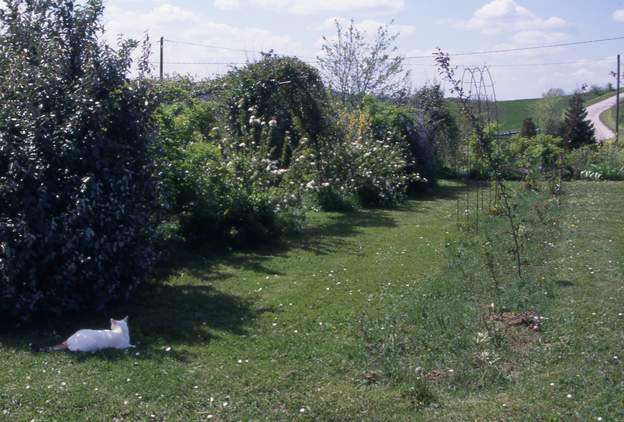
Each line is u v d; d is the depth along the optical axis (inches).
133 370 228.8
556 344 251.0
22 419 192.1
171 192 407.8
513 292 319.0
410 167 773.9
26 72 288.7
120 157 300.2
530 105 2282.2
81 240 275.9
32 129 275.4
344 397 209.5
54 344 258.1
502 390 214.5
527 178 721.0
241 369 231.6
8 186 266.1
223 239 434.6
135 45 310.0
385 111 808.9
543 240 449.1
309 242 465.4
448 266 385.1
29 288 271.1
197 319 291.1
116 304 309.3
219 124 557.3
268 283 354.6
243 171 473.4
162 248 359.9
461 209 631.2
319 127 637.9
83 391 210.4
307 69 632.4
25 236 262.8
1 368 230.2
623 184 845.8
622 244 441.1
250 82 617.9
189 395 209.8
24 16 309.4
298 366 236.1
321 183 622.8
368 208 643.5
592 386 212.8
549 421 191.6
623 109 2410.2
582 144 1149.1
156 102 317.4
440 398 208.8
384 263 401.4
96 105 287.6
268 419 195.6
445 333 265.0
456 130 1000.9
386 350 247.3
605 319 278.1
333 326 282.7
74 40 306.3
